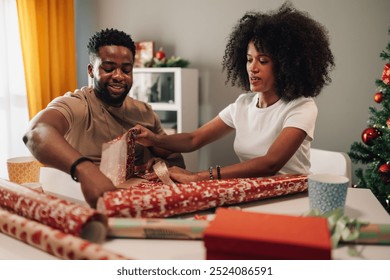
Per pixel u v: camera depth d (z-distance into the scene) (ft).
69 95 3.29
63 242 1.67
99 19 10.84
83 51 11.00
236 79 4.62
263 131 3.95
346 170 4.42
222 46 9.70
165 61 9.34
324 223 1.64
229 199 2.37
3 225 1.95
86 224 1.86
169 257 1.78
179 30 10.08
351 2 8.57
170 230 1.92
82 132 3.21
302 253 1.45
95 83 3.26
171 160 3.80
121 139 2.91
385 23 8.39
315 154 4.94
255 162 3.13
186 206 2.22
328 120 9.12
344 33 8.71
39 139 2.44
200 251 1.85
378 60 8.54
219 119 4.43
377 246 1.91
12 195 2.07
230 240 1.50
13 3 8.66
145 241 1.95
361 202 2.61
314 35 3.74
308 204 2.56
